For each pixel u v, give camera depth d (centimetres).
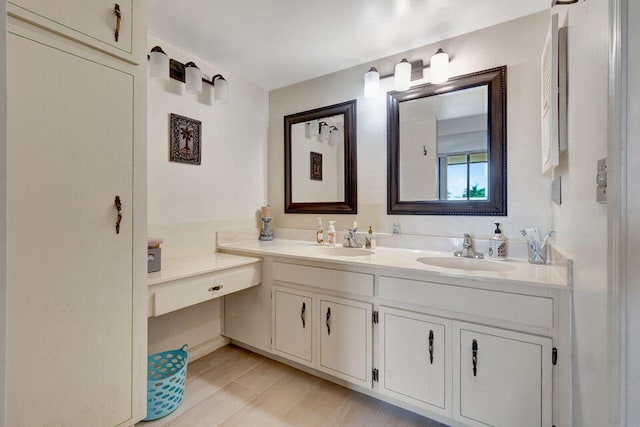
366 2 152
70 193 105
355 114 219
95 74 110
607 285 65
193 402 161
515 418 121
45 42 98
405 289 146
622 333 57
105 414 116
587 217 89
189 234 203
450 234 185
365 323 157
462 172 181
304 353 180
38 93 97
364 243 208
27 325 96
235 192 234
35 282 97
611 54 60
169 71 187
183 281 157
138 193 125
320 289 175
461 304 132
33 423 98
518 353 121
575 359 107
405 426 143
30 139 95
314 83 239
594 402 83
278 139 259
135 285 125
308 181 242
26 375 96
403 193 200
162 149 187
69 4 103
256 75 234
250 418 149
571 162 108
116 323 119
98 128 112
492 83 170
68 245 105
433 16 163
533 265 148
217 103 220
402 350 147
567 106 111
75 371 107
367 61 213
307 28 174
